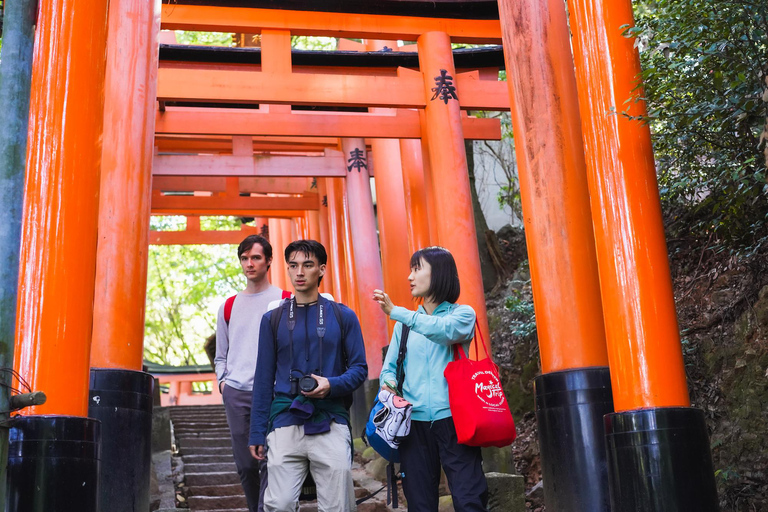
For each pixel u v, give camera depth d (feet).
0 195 10.36
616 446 14.08
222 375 16.94
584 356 17.11
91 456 12.01
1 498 9.33
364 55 27.04
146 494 16.22
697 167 17.49
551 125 18.52
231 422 16.43
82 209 12.66
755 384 19.70
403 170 29.89
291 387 12.34
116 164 17.60
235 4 22.94
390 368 13.16
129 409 16.08
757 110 14.32
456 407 12.09
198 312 72.02
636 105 15.34
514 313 34.22
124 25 18.43
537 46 18.99
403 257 31.96
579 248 17.80
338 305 13.16
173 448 29.58
